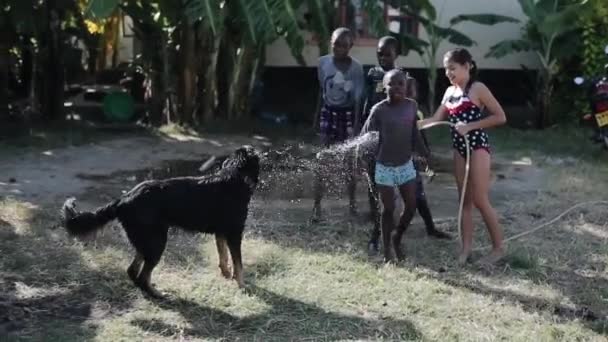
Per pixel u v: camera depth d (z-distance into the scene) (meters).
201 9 9.96
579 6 11.49
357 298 4.97
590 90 10.20
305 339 4.39
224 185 4.90
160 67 12.42
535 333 4.48
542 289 5.23
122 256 5.61
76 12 12.55
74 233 4.72
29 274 5.25
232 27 11.75
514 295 5.12
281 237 6.24
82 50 15.60
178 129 11.87
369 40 13.13
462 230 5.83
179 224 4.88
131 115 12.80
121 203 4.78
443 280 5.36
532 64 13.70
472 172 5.61
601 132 10.23
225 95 12.55
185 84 12.13
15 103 13.04
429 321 4.65
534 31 12.55
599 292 5.19
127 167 9.23
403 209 5.96
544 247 6.14
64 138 10.84
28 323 4.52
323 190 7.25
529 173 9.13
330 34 11.52
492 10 13.50
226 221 4.92
